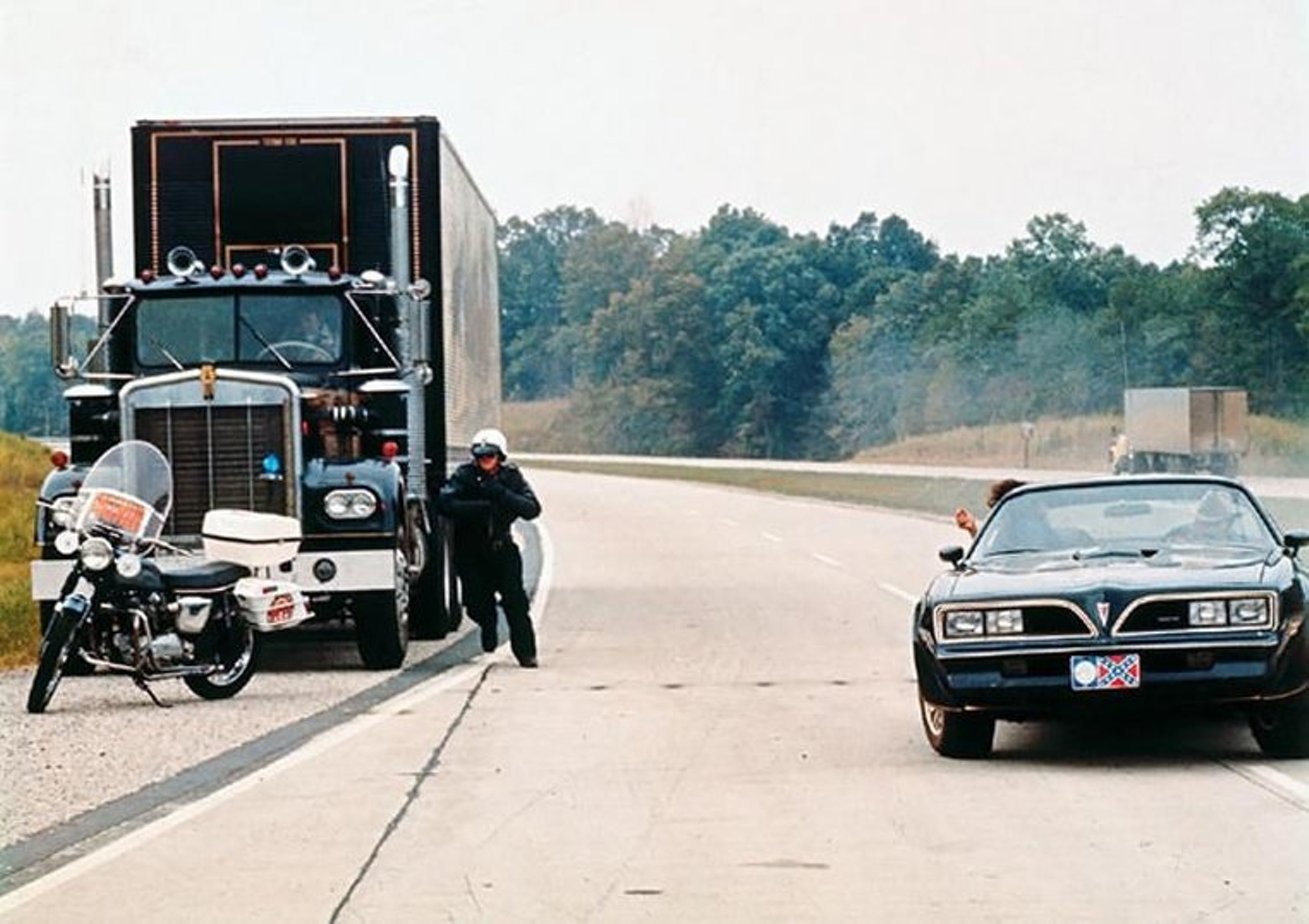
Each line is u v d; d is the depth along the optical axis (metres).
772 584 63.25
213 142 47.94
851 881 20.09
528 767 27.92
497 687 37.69
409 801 25.28
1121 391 180.38
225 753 29.78
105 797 26.11
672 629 49.03
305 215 47.94
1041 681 26.02
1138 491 30.00
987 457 186.00
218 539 36.72
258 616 36.72
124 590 35.50
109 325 44.28
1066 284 199.25
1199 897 18.98
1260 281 166.12
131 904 19.73
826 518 109.38
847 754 28.56
